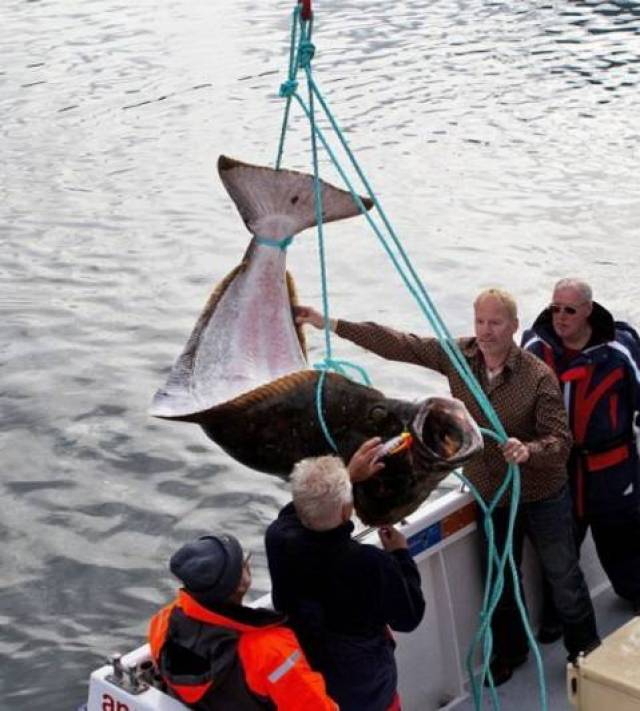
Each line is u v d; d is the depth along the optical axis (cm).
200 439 1075
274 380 413
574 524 562
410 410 418
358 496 420
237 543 386
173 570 380
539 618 579
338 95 2209
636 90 2155
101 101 2250
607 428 554
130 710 405
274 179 428
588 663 415
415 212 1636
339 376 422
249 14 2881
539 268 1444
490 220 1602
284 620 387
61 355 1247
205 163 1884
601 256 1474
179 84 2336
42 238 1591
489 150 1891
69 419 1120
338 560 398
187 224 1625
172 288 1420
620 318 1310
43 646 839
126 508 988
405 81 2277
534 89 2192
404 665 532
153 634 404
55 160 1931
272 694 377
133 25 2838
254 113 2136
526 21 2675
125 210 1686
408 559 427
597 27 2589
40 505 995
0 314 1348
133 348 1264
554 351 553
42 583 903
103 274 1466
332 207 440
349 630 408
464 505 541
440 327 459
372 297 1373
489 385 518
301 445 415
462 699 545
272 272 437
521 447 476
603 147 1873
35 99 2275
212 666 378
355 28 2677
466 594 552
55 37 2755
